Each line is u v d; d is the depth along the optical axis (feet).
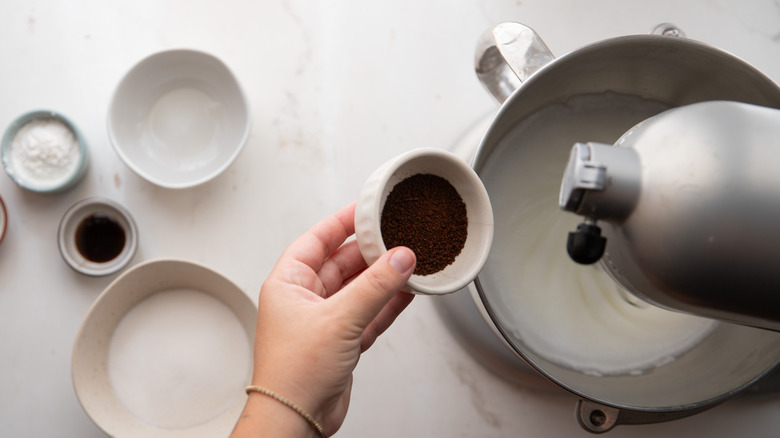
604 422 1.71
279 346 1.43
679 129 1.27
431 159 1.42
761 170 1.18
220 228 2.06
